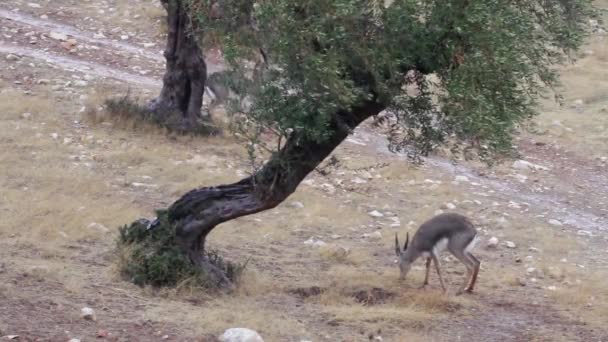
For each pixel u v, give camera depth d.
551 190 34.03
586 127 42.16
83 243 22.59
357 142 37.22
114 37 50.28
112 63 45.25
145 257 20.17
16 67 41.03
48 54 44.62
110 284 19.42
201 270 20.39
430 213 29.42
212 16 17.58
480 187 33.09
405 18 16.36
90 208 25.22
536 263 25.39
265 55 16.83
